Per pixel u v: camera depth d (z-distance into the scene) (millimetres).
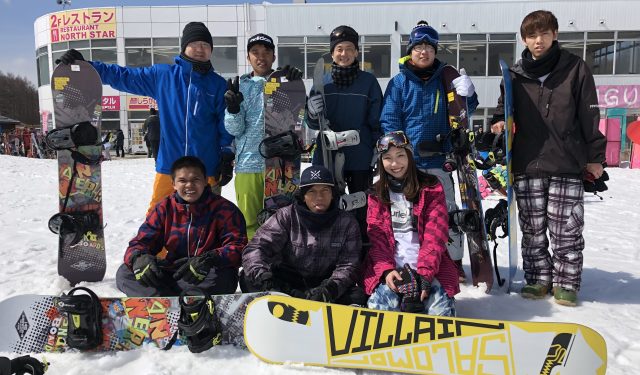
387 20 19094
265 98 3162
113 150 21625
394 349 1997
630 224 5371
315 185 2438
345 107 3119
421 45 2998
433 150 3027
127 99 21469
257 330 2092
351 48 3023
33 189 8117
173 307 2240
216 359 2102
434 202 2559
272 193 3143
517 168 2914
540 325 1906
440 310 2314
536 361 1875
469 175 3023
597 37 18812
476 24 18953
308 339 2059
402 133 2578
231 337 2230
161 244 2699
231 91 2943
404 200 2611
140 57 21266
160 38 20984
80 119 3123
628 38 18703
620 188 8633
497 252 4195
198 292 2287
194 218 2662
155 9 20766
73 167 3105
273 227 2533
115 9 20875
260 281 2344
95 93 3141
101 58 21406
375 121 3139
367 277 2529
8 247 4152
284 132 3143
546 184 2854
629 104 18875
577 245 2789
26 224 5227
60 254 3119
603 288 3082
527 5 18781
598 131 2688
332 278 2430
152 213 2668
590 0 18562
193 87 3129
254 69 3309
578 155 2734
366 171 3197
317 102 3012
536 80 2793
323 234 2533
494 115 3107
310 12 19234
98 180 3156
